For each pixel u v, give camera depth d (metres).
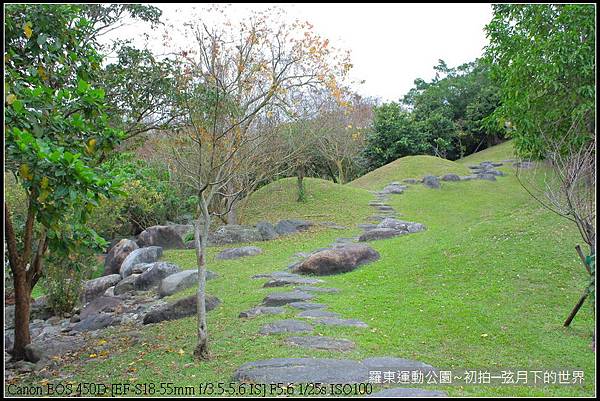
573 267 8.51
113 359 6.31
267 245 14.51
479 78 35.78
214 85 6.36
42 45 6.28
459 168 26.05
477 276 8.51
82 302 11.73
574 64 10.24
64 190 4.79
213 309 8.17
